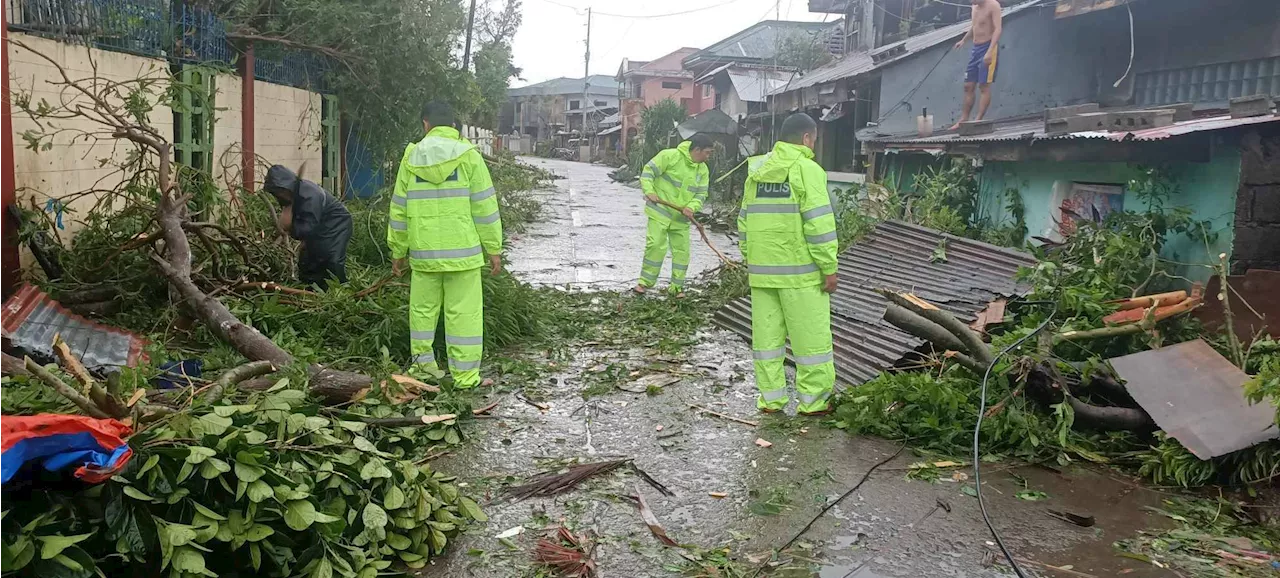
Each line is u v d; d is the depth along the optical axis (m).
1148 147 7.49
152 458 3.06
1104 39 12.48
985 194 11.20
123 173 8.21
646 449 5.18
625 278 10.95
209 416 3.41
